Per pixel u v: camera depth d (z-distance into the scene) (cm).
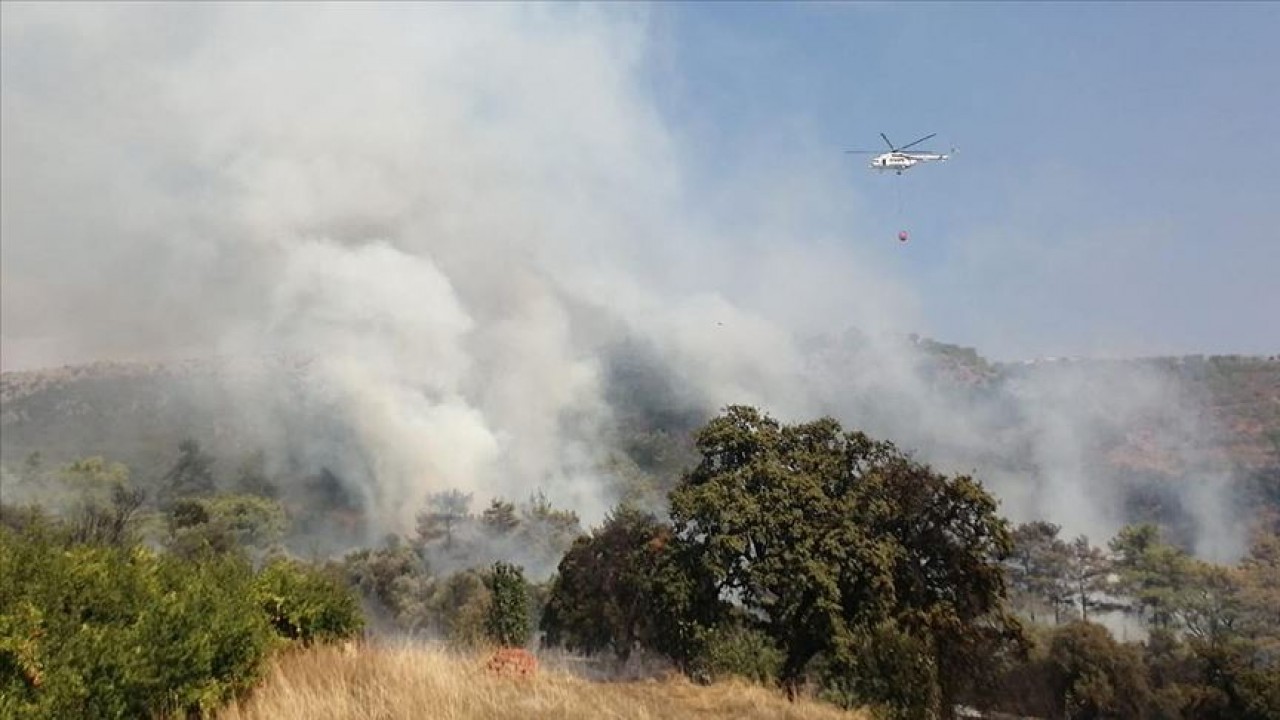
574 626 3675
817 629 2314
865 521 2533
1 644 534
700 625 2255
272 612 962
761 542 2411
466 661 1114
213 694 708
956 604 2492
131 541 863
